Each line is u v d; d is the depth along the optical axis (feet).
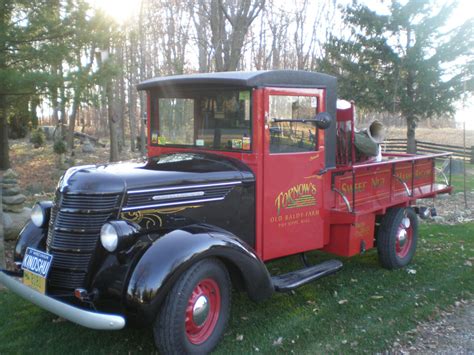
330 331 13.60
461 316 14.98
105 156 66.03
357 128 19.62
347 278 17.98
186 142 15.47
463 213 30.73
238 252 11.99
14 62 24.77
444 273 18.61
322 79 15.46
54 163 56.18
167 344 11.02
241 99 13.89
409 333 13.67
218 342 12.43
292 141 14.84
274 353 12.27
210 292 12.16
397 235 18.88
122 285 10.84
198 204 13.01
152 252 10.95
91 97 24.95
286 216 14.99
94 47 26.71
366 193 18.11
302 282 14.20
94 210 11.51
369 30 60.70
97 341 12.69
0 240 17.16
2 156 49.32
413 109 60.54
